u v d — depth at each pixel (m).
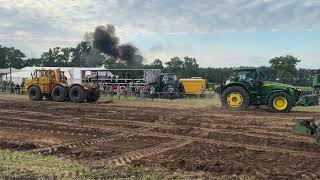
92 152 10.39
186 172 8.37
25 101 27.55
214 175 8.17
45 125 15.30
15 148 10.91
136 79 36.94
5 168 8.35
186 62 62.59
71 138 12.73
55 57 91.25
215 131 13.83
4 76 53.03
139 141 12.20
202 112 20.00
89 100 27.92
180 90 35.31
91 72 39.09
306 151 10.65
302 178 8.05
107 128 14.62
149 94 32.25
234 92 21.23
